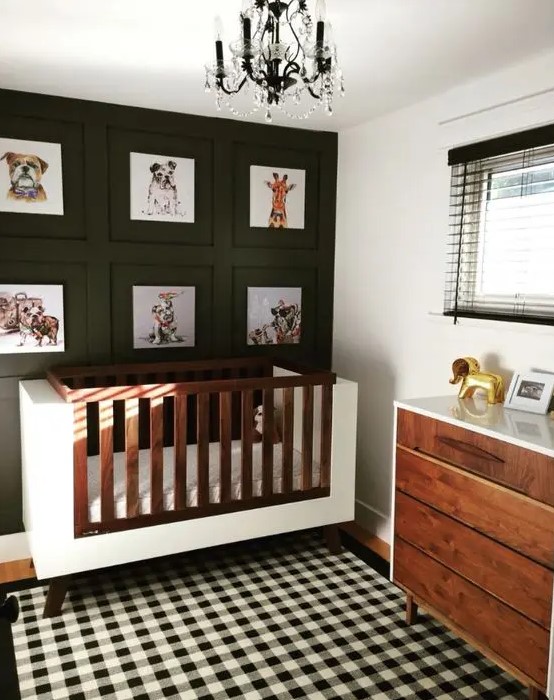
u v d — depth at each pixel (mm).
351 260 3504
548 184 2395
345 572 2943
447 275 2816
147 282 3193
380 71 2477
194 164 3225
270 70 1550
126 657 2273
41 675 2170
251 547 3205
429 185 2896
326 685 2139
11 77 2627
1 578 2850
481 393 2619
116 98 2918
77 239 3014
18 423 2971
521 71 2396
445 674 2205
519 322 2445
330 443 2982
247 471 2809
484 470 2084
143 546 2648
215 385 2688
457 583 2219
